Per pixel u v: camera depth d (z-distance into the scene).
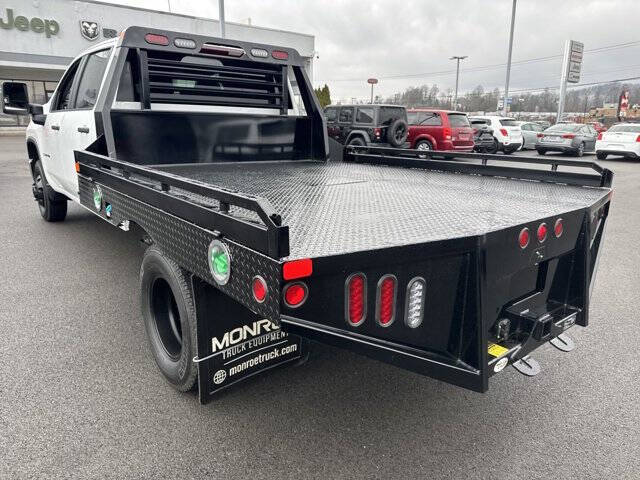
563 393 2.78
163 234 2.29
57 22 24.22
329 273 1.66
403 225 2.13
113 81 3.61
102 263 4.86
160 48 3.79
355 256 1.70
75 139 4.21
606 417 2.55
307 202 2.78
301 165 4.55
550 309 2.42
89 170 3.38
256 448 2.25
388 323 1.83
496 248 1.89
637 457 2.24
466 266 1.87
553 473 2.14
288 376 2.89
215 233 1.85
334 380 2.86
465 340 1.91
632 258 5.57
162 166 3.97
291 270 1.56
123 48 3.63
